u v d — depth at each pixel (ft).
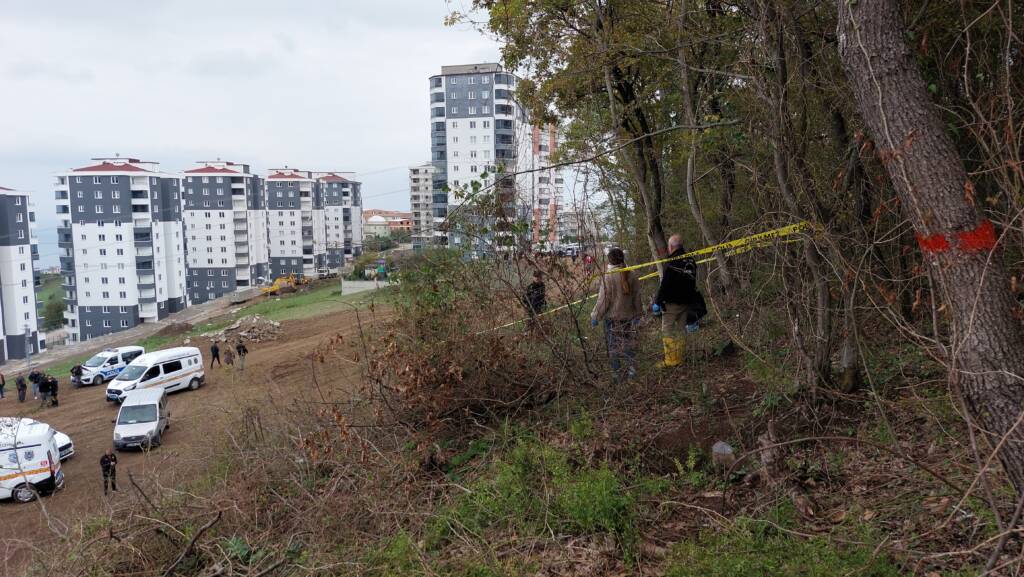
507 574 14.03
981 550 11.69
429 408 23.24
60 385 111.34
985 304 10.67
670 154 32.65
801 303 19.36
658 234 32.58
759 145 20.80
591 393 23.72
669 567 13.07
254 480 21.86
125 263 287.69
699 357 25.34
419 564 15.34
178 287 318.04
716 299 26.35
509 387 23.90
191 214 353.72
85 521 20.95
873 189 19.67
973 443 10.05
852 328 18.62
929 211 11.05
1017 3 16.74
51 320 362.12
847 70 12.09
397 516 17.94
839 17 12.16
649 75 30.76
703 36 25.40
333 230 400.88
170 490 22.33
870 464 15.88
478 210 24.21
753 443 17.93
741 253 23.40
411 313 24.29
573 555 14.52
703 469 17.56
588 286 24.95
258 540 18.51
